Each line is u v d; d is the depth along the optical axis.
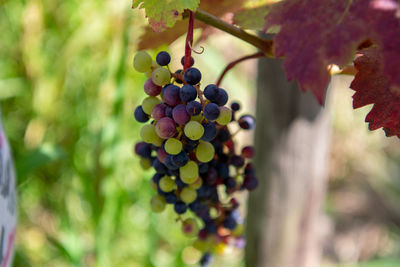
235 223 0.56
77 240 1.10
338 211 2.02
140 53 0.47
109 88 1.11
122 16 1.01
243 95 1.38
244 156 0.53
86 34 1.19
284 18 0.41
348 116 1.98
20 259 1.20
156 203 0.52
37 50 1.18
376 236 1.94
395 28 0.38
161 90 0.46
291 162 0.85
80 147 1.29
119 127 1.05
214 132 0.44
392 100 0.44
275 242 0.91
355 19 0.39
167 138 0.44
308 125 0.83
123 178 1.26
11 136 1.34
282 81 0.80
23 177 0.88
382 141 2.15
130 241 1.33
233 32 0.48
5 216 0.54
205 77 1.54
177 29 0.54
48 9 1.25
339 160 2.06
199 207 0.52
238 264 1.30
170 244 1.41
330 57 0.39
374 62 0.45
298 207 0.89
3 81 1.31
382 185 2.09
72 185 1.29
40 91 1.20
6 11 1.29
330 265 1.59
